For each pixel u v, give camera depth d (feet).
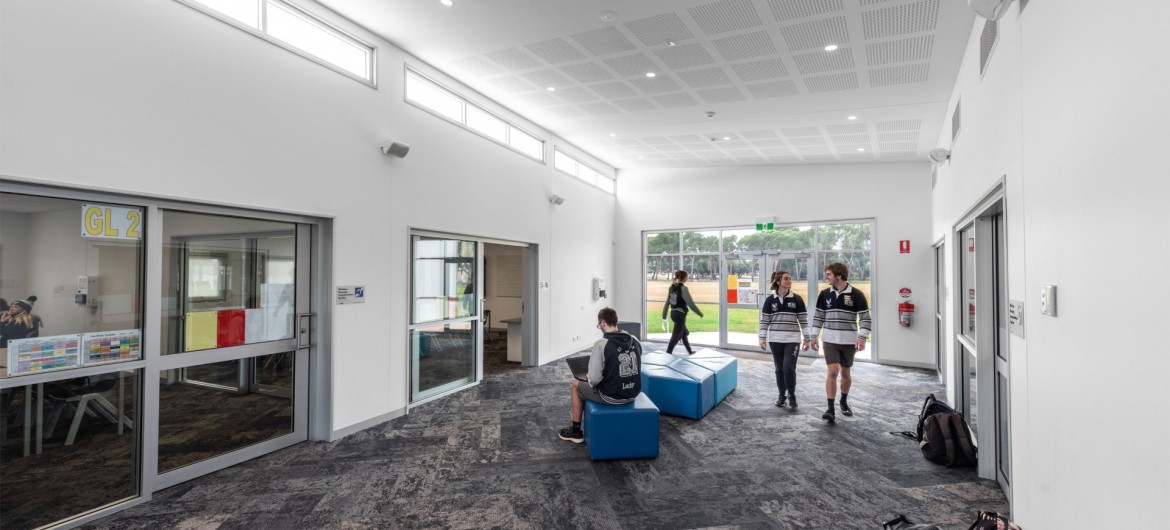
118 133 9.52
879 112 18.84
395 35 15.05
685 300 25.44
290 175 12.80
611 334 12.88
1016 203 8.00
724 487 10.94
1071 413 5.83
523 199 23.30
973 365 13.42
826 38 13.44
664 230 32.63
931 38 12.91
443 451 13.10
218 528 9.22
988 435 11.23
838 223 27.89
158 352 10.50
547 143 25.13
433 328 18.21
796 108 18.99
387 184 15.76
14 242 8.64
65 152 8.79
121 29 9.56
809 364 25.58
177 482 10.89
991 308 11.25
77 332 9.39
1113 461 4.82
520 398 18.48
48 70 8.59
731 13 12.61
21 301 8.74
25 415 8.87
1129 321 4.48
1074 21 5.66
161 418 10.69
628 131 23.97
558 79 17.69
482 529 9.20
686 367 17.81
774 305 17.44
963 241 14.87
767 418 15.98
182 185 10.53
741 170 30.37
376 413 15.31
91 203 9.51
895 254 26.11
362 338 14.84
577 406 13.75
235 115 11.56
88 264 9.51
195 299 11.28
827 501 10.28
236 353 12.14
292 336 13.56
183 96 10.56
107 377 9.82
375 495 10.55
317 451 13.06
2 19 8.07
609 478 11.41
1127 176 4.49
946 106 17.76
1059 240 6.15
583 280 29.40
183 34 10.58
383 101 15.53
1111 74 4.79
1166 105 3.86
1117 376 4.72
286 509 9.93
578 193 28.78
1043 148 6.70
